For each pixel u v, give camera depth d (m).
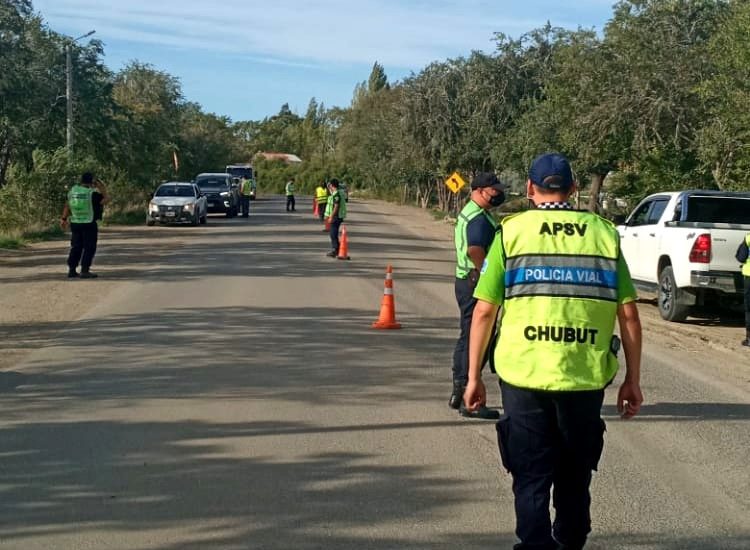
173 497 6.12
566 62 30.53
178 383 9.37
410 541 5.43
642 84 28.11
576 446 4.54
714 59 20.84
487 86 51.31
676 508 6.10
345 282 18.31
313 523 5.68
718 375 10.56
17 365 10.16
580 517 4.75
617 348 4.60
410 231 38.50
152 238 30.19
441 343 11.96
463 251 8.37
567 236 4.49
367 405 8.63
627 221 17.12
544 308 4.41
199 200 37.75
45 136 37.62
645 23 29.06
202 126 75.75
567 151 31.88
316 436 7.59
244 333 12.30
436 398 8.98
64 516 5.77
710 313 16.38
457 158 53.38
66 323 13.02
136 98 63.28
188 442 7.37
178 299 15.48
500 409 8.60
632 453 7.34
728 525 5.81
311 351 11.16
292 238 30.59
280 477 6.55
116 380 9.48
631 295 4.58
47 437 7.46
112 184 41.72
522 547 4.52
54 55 39.03
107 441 7.37
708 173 26.55
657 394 9.45
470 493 6.28
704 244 13.99
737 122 19.09
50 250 25.17
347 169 101.62
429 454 7.16
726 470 6.95
